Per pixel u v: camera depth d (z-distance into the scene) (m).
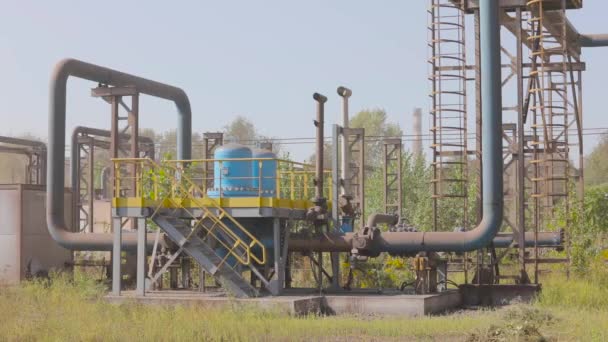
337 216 27.95
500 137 26.38
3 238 32.38
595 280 28.25
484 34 26.45
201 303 24.41
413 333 19.36
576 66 36.97
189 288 28.14
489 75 26.38
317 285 28.59
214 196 26.59
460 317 23.08
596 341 17.62
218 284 29.23
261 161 25.77
